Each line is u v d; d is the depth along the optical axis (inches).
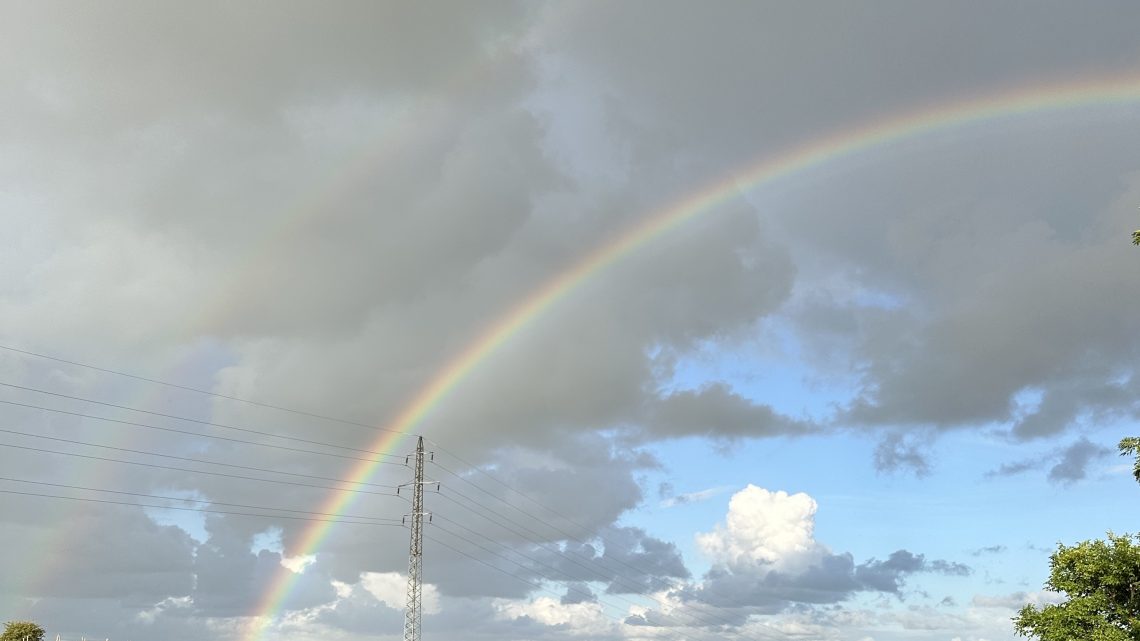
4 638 4210.1
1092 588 2417.6
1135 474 1861.5
